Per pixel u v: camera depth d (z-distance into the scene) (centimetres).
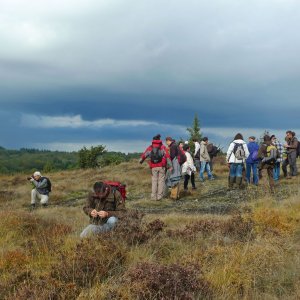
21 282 561
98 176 2830
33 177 1664
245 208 1033
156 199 1576
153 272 532
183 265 583
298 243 727
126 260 635
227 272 575
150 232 765
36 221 1002
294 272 585
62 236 844
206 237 784
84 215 1245
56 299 503
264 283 566
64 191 2142
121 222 772
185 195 1680
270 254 645
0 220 977
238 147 1659
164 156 1574
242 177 1783
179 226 939
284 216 898
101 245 653
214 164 2812
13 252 690
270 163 1466
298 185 1563
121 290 513
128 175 2723
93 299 496
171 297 496
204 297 521
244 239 751
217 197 1544
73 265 577
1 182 2956
